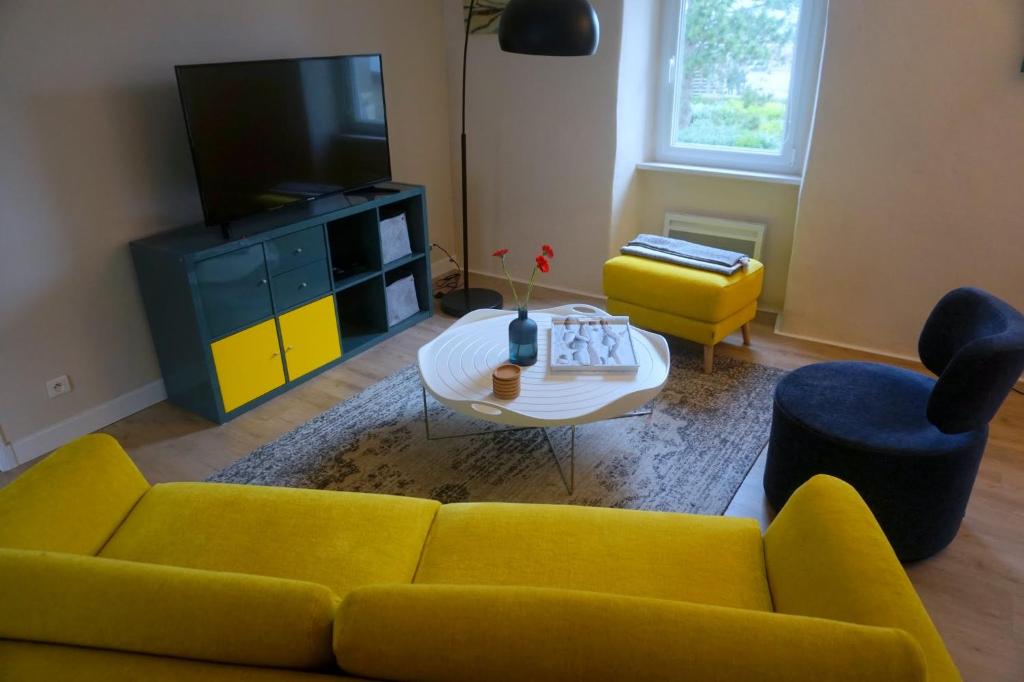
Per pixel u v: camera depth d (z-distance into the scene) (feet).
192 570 3.39
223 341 9.00
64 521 4.94
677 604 3.09
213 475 8.18
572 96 12.21
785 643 2.88
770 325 12.09
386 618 3.05
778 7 11.23
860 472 6.32
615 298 11.06
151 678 3.09
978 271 9.90
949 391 5.79
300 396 9.95
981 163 9.40
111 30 8.38
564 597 3.10
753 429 8.90
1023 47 8.69
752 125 12.17
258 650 3.14
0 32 7.43
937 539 6.56
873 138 9.98
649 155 13.42
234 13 9.71
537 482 7.95
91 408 9.09
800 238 11.02
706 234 12.85
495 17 12.50
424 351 8.45
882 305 10.75
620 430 8.93
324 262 10.18
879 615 3.60
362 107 10.79
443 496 7.73
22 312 8.20
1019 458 8.22
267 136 9.39
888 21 9.36
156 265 8.67
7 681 3.12
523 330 7.91
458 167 14.35
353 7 11.46
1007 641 5.82
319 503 5.50
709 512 7.44
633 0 11.31
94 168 8.54
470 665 2.96
